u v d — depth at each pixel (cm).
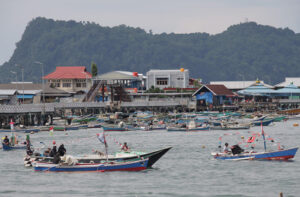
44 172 19350
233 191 16025
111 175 18488
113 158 19362
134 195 15750
